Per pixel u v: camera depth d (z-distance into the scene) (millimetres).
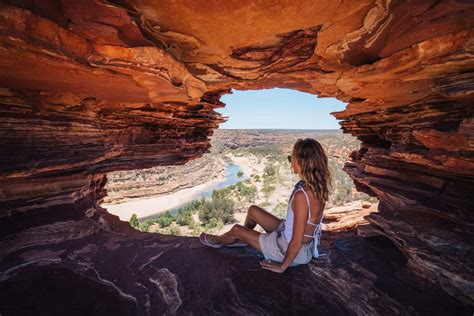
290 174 82000
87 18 2889
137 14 3512
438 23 2840
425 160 4535
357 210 14867
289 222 3170
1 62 2953
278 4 3441
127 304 2816
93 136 6324
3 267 3268
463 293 2812
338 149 83312
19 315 2549
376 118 7309
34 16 2521
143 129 8570
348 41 4211
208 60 5512
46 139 4957
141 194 51125
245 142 198875
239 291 3027
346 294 2996
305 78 6496
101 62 3260
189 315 2693
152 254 3822
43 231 4078
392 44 3547
